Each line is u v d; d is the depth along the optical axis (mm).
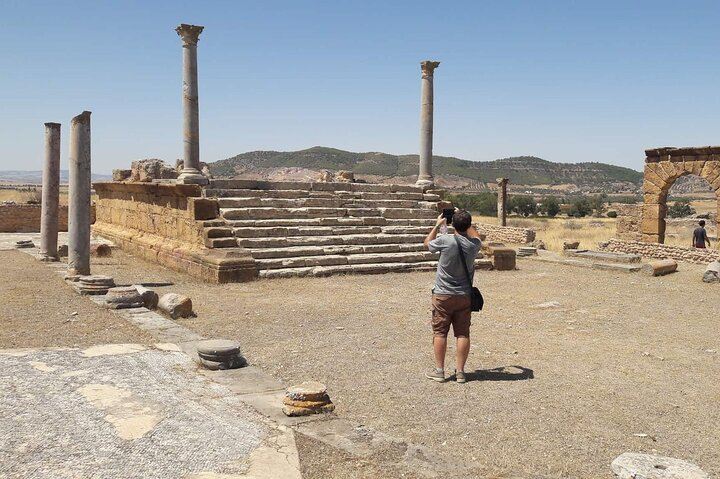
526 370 7539
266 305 11570
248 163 130125
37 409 5395
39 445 4672
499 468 4789
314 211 18125
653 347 8953
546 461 4930
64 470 4293
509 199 78188
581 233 36625
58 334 8570
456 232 7020
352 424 5562
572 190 183250
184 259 15828
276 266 15164
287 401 5812
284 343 8656
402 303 12070
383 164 144000
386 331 9570
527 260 21094
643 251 23500
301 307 11438
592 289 14672
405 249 17672
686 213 62906
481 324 10359
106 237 23766
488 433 5500
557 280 16125
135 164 22391
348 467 4699
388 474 4605
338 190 20500
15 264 16469
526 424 5727
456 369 7004
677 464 4387
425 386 6812
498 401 6348
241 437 5066
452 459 4902
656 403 6430
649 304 12727
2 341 8062
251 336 9062
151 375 6609
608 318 11117
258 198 17672
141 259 19000
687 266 20406
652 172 24438
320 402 5848
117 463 4441
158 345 8000
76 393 5859
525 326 10250
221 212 16703
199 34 17281
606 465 4887
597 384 7039
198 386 6379
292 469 4547
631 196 143000
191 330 9125
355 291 13398
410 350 8406
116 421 5207
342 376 7125
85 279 11906
